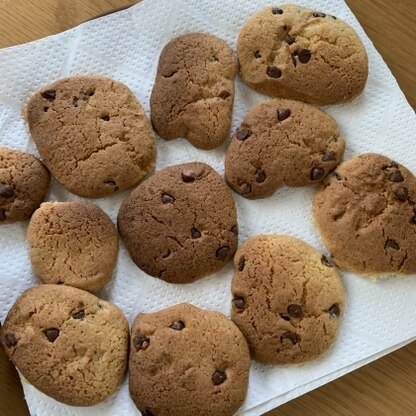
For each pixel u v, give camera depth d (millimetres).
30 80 280
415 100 303
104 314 261
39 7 292
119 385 263
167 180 273
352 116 293
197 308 268
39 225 264
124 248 278
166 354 256
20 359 253
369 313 279
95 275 265
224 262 274
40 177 271
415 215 277
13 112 279
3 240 270
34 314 255
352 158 284
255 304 267
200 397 256
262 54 286
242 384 260
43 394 261
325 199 280
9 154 269
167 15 290
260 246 271
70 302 258
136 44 289
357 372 287
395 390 286
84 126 271
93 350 256
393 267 277
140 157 275
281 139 278
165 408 255
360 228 276
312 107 286
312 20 288
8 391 268
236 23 295
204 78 281
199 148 286
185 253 269
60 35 282
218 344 260
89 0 294
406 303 281
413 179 280
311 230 285
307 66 284
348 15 298
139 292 274
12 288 266
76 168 271
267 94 292
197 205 271
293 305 266
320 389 284
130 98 278
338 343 276
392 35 304
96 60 285
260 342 266
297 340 267
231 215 274
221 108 281
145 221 270
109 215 281
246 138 279
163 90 280
